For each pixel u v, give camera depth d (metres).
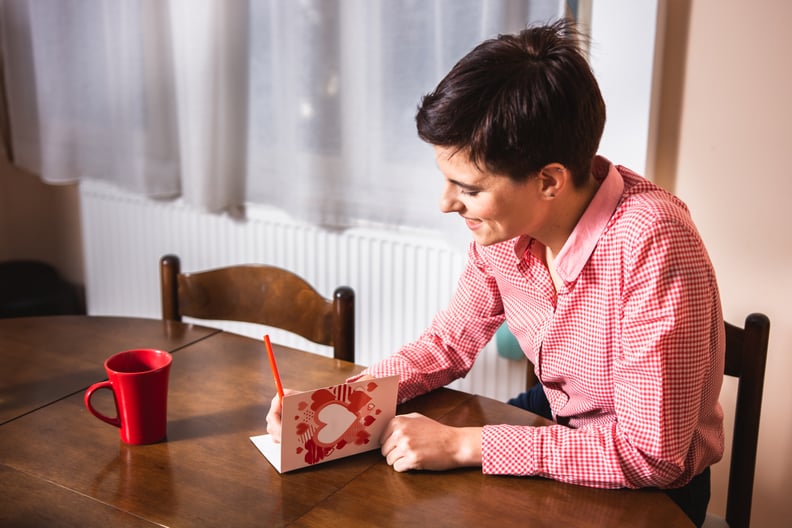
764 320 1.35
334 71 2.16
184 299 1.73
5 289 3.00
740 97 1.77
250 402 1.28
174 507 0.99
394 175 2.15
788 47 1.69
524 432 1.10
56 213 3.20
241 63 2.36
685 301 1.02
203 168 2.39
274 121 2.34
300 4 2.13
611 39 1.79
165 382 1.15
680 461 1.04
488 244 1.10
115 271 2.85
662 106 1.86
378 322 2.31
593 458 1.06
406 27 2.03
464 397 1.32
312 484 1.06
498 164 0.99
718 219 1.86
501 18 1.84
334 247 2.33
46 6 2.60
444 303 2.17
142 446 1.15
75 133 2.72
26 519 0.97
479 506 1.01
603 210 1.09
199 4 2.26
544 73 0.96
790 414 1.88
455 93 0.98
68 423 1.21
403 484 1.06
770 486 1.95
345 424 1.11
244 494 1.03
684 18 1.78
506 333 2.09
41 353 1.47
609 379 1.17
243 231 2.52
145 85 2.50
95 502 1.00
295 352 1.49
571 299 1.15
